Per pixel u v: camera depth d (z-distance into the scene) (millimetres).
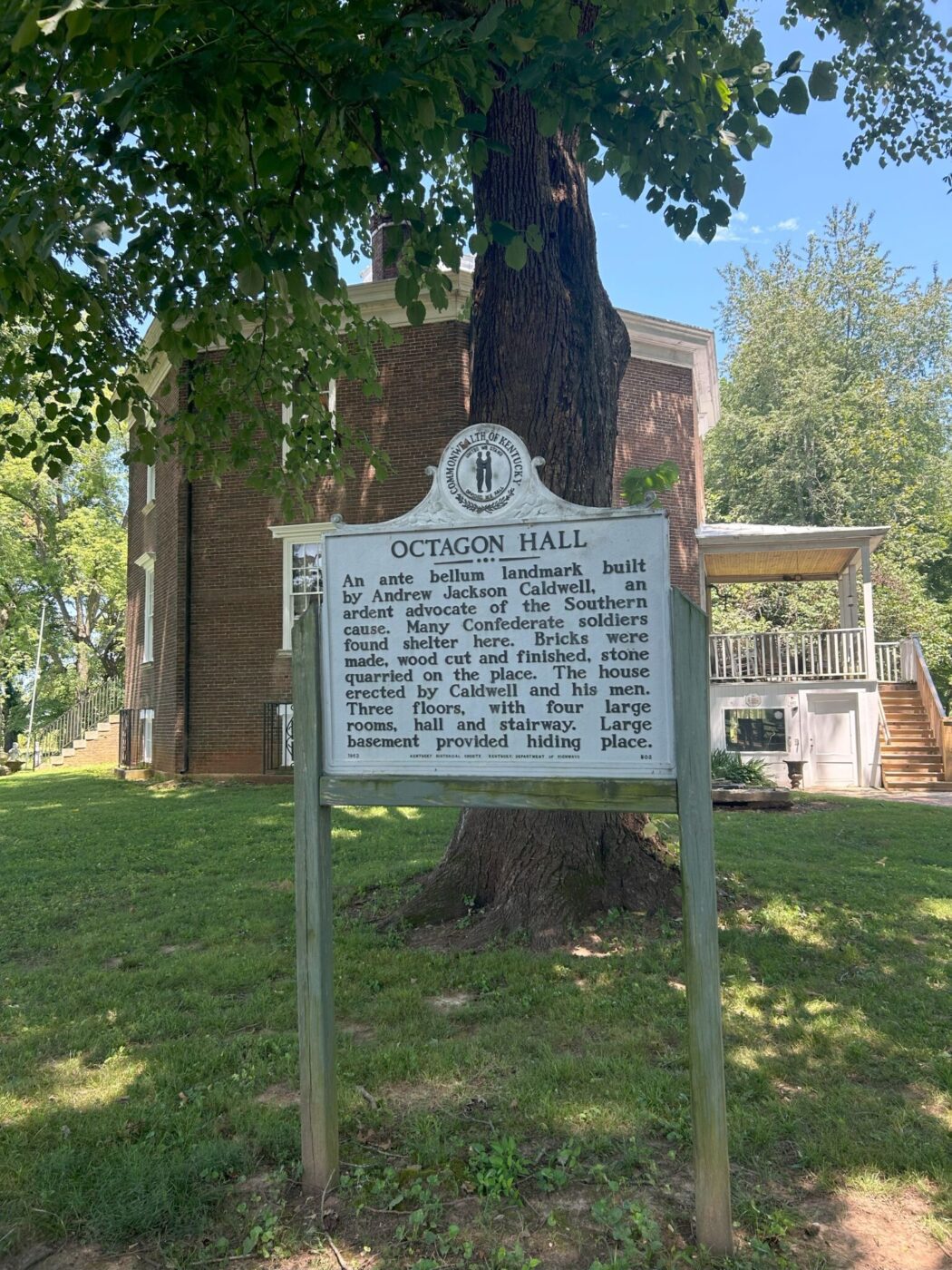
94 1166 3090
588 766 2912
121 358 6621
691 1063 2645
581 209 6227
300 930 3053
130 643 22594
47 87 4262
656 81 4066
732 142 4117
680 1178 2934
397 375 15539
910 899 6633
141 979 5133
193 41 3906
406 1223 2725
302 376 7535
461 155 6055
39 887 7586
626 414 16859
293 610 15859
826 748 16547
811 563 19312
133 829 10594
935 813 11617
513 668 3029
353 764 3150
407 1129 3268
